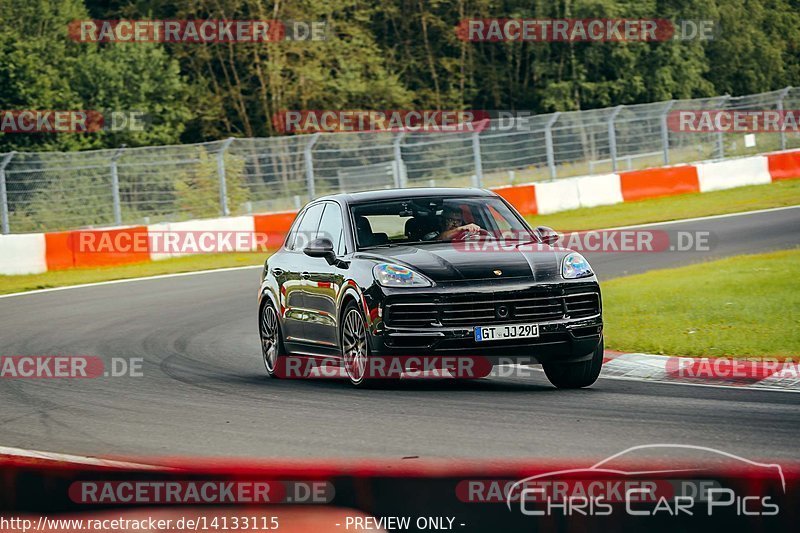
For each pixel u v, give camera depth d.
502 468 21.14
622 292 51.44
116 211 99.06
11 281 79.12
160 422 28.64
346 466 21.98
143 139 161.75
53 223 96.75
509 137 115.31
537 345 30.09
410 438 24.47
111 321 55.16
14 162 95.38
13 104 151.25
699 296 47.19
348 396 30.92
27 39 166.25
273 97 187.62
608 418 25.92
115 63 165.75
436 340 29.73
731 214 88.50
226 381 36.34
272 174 108.00
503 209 35.22
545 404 28.33
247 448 24.48
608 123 118.06
